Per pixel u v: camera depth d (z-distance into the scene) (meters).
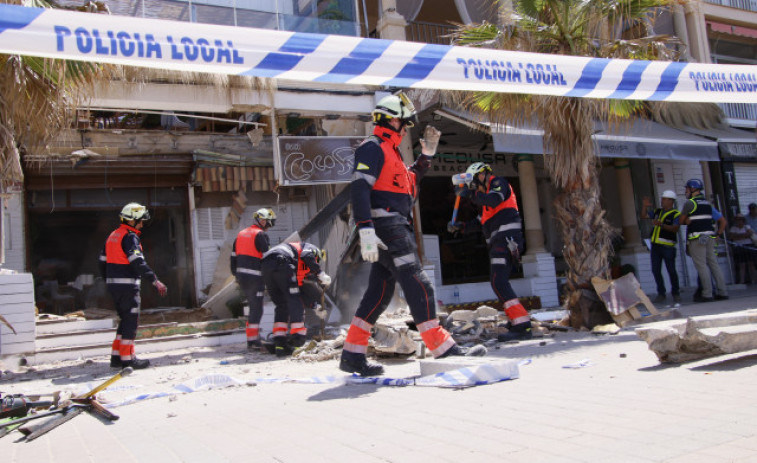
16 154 5.91
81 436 3.49
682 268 14.52
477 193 7.26
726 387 3.31
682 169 15.16
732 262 15.11
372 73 5.20
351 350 4.72
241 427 3.36
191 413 3.96
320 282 7.95
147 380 5.96
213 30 4.59
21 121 6.08
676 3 8.45
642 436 2.51
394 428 3.01
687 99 7.00
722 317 4.31
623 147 11.68
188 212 11.68
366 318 4.74
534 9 8.06
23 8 4.05
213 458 2.73
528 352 5.66
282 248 7.73
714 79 7.16
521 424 2.88
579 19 7.91
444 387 4.02
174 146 11.05
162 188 11.62
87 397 3.94
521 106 8.30
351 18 11.64
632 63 6.70
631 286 7.49
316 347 7.18
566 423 2.83
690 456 2.21
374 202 4.57
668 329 4.15
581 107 7.76
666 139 12.20
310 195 12.54
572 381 3.90
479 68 5.77
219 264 11.08
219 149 11.41
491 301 11.71
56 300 11.45
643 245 14.21
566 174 7.91
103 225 11.86
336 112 11.02
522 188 12.62
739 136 13.85
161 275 11.82
